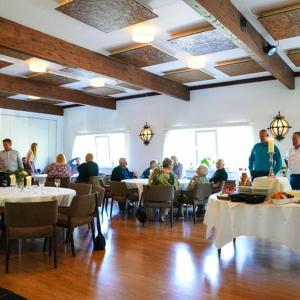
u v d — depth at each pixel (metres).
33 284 2.83
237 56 5.19
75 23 3.91
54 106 9.99
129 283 2.87
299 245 2.99
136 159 8.45
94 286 2.80
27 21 3.86
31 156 8.03
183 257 3.60
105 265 3.33
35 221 3.14
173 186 5.25
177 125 7.70
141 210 5.45
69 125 10.12
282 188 3.36
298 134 4.67
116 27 3.87
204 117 7.27
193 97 7.44
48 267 3.26
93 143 9.59
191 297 2.59
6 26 3.79
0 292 1.62
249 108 6.68
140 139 8.38
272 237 3.08
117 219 5.77
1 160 5.52
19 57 5.11
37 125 9.65
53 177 5.74
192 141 7.64
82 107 9.77
